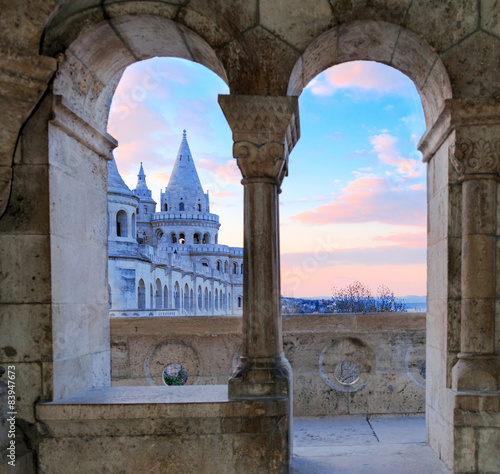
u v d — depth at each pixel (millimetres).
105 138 3588
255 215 2926
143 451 2854
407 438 3785
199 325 4410
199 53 3201
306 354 4473
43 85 2771
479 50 2855
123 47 3225
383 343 4488
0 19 2656
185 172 67750
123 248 34500
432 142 3287
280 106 2887
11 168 2803
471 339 2879
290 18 2908
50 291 2836
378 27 2953
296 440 3822
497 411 2771
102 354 3605
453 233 2969
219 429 2846
